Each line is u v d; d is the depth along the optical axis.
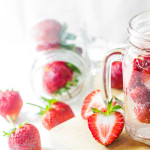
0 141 0.51
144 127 0.43
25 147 0.47
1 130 0.53
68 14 0.60
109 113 0.45
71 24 0.60
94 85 0.56
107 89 0.47
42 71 0.59
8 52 0.66
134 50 0.42
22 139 0.47
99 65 0.58
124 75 0.43
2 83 0.60
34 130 0.48
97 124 0.45
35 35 0.60
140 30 0.43
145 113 0.42
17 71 0.62
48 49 0.60
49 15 0.61
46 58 0.58
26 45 0.67
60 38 0.60
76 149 0.45
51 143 0.48
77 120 0.48
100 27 0.75
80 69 0.57
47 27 0.60
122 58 0.44
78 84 0.58
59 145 0.47
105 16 0.74
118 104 0.46
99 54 0.63
